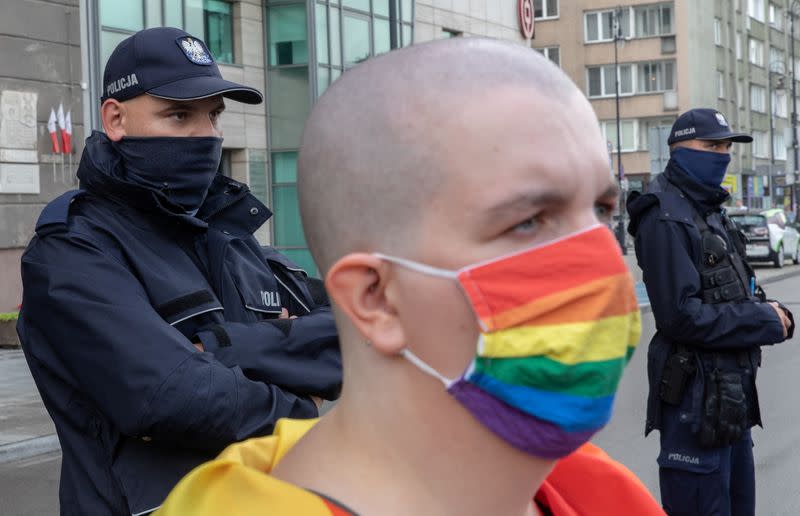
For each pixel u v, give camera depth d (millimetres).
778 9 64000
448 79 933
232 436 2096
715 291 3664
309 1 22094
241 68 21859
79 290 2096
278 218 22656
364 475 987
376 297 969
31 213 15977
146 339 2055
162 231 2295
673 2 47906
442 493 971
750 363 3699
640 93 48719
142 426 2021
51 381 2176
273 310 2506
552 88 945
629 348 971
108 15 18234
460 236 919
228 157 22156
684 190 3791
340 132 977
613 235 957
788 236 28578
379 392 980
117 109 2424
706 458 3621
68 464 2158
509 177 906
